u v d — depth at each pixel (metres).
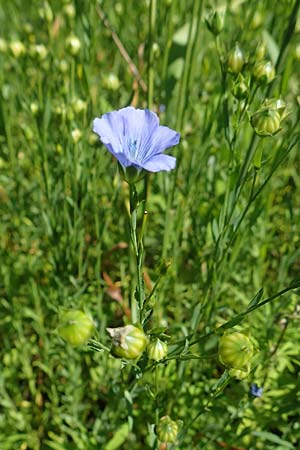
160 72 0.38
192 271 0.36
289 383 0.32
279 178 0.41
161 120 0.37
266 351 0.32
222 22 0.28
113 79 0.34
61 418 0.34
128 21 0.45
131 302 0.32
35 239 0.38
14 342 0.36
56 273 0.35
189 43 0.31
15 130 0.42
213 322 0.32
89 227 0.38
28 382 0.36
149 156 0.24
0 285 0.38
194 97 0.41
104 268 0.37
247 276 0.36
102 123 0.24
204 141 0.31
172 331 0.34
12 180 0.38
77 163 0.34
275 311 0.32
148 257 0.39
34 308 0.37
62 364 0.35
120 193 0.36
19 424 0.34
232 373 0.25
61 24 0.40
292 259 0.33
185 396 0.33
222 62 0.28
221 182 0.37
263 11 0.35
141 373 0.25
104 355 0.33
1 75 0.38
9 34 0.49
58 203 0.35
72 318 0.23
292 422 0.31
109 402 0.33
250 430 0.30
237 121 0.27
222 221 0.29
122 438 0.31
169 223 0.33
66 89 0.34
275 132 0.25
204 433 0.32
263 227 0.36
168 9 0.35
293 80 0.44
